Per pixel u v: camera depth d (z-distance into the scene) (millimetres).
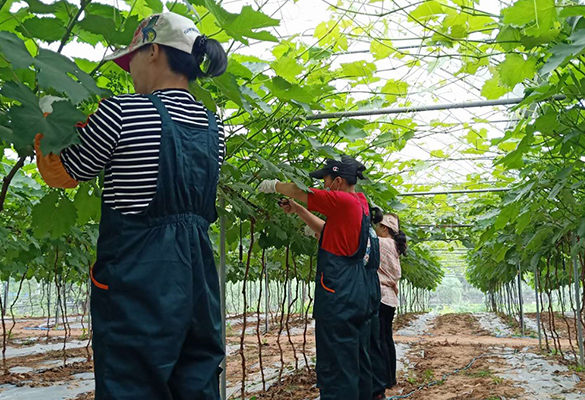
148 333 1300
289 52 3188
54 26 1582
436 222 9797
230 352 7926
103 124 1336
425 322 17328
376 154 4664
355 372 3090
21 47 1106
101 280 1359
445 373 5691
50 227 2121
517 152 3277
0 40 1079
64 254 5164
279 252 5523
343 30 3500
